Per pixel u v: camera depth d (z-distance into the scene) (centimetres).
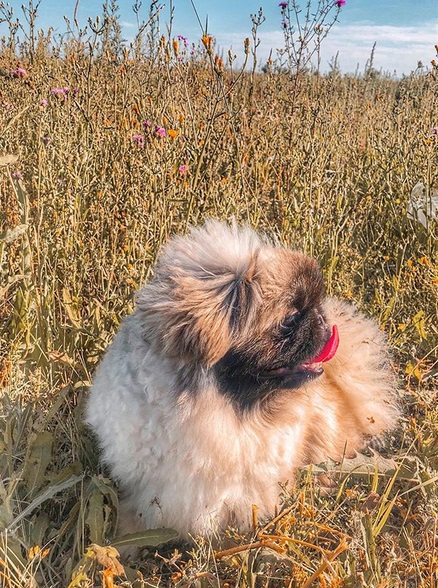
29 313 78
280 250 54
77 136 101
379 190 118
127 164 97
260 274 50
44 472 59
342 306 76
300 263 52
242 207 95
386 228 111
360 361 72
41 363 75
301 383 52
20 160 101
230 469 53
